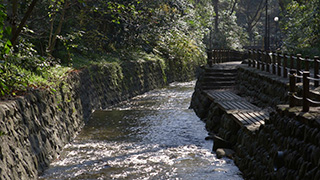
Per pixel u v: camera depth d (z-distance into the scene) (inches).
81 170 381.1
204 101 663.8
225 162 408.5
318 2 845.2
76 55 814.5
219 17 2253.9
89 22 904.9
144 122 621.6
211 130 551.8
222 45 2068.2
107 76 824.3
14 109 323.3
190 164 402.3
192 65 1507.1
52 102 457.1
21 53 467.2
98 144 486.3
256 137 369.1
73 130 529.3
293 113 285.7
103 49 976.3
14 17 461.7
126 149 462.0
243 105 538.6
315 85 448.8
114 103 824.3
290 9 1042.1
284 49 1024.2
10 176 276.8
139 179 357.4
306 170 244.8
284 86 475.2
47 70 506.9
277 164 286.2
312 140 249.1
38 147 373.1
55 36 647.8
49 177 358.3
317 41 882.1
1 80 319.6
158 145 480.7
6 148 285.9
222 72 774.5
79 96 607.8
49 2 662.5
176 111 729.6
